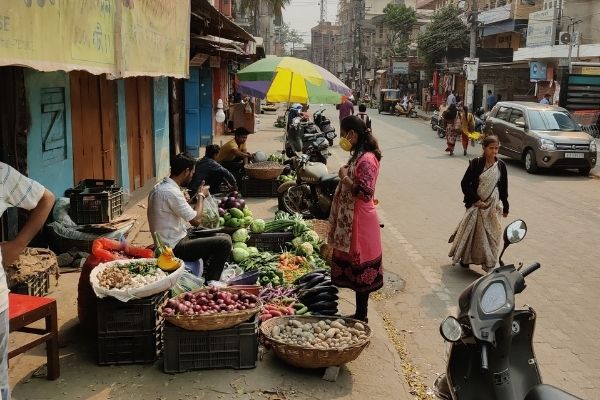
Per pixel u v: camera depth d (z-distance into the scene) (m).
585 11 26.38
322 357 4.23
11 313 3.76
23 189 3.07
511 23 34.41
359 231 5.11
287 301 5.48
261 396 4.05
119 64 4.78
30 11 3.27
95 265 4.77
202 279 5.11
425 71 46.56
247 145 20.09
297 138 13.85
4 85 6.06
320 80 9.79
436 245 8.47
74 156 7.66
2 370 2.90
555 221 9.95
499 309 3.10
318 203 9.19
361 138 5.12
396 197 11.82
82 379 4.18
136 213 9.38
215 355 4.34
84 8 4.03
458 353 3.33
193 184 8.65
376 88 65.94
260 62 10.29
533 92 31.08
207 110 20.03
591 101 23.12
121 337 4.36
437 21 41.88
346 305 6.04
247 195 11.13
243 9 41.69
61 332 4.93
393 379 4.44
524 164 16.22
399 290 6.66
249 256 6.62
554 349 5.24
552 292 6.63
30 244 6.57
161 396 4.00
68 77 7.34
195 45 13.44
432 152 19.77
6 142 6.15
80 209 6.61
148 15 5.78
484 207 7.05
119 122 9.24
